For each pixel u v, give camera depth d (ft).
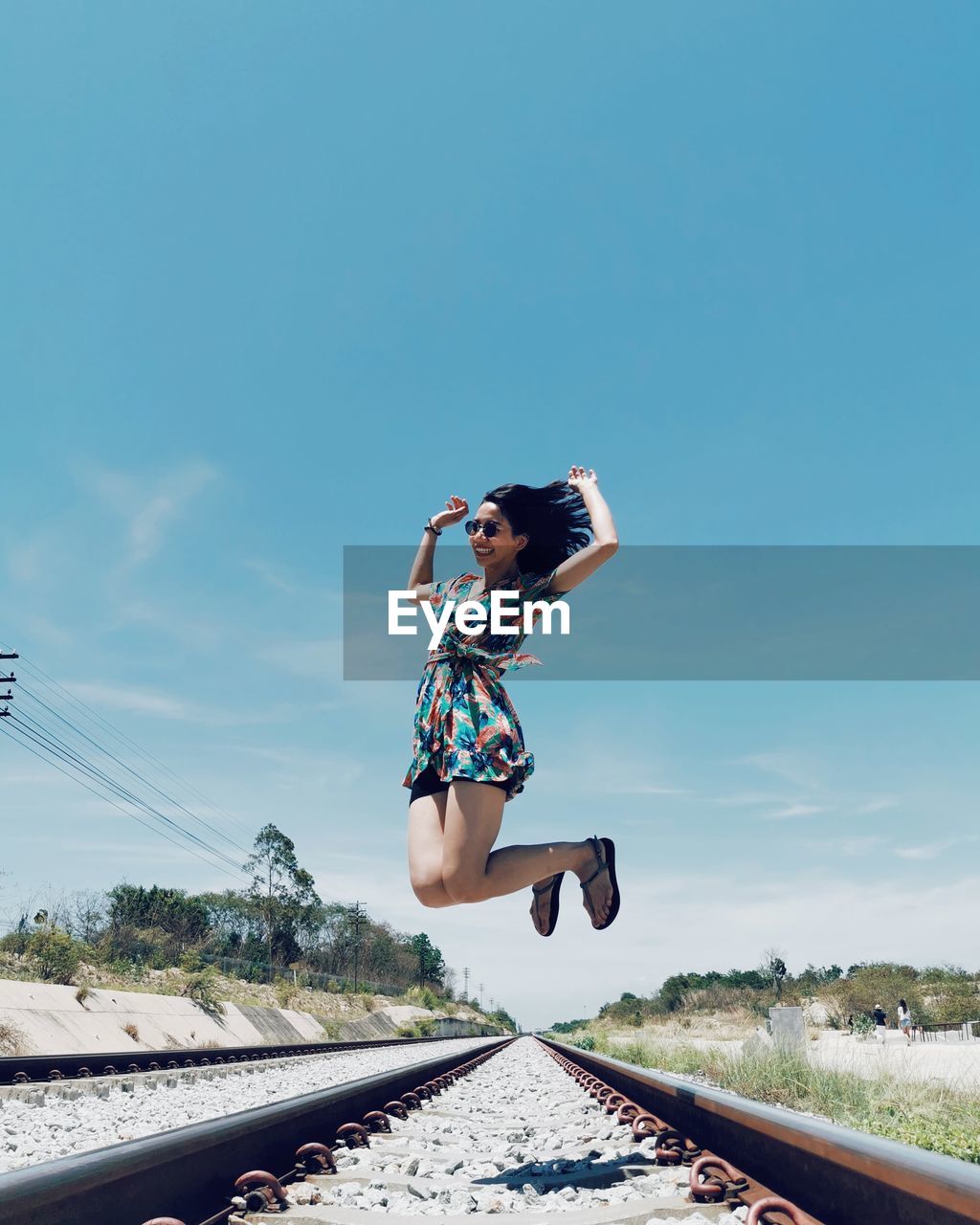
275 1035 99.81
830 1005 100.78
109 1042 59.47
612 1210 7.63
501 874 9.05
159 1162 6.53
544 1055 54.34
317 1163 10.07
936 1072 24.70
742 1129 8.94
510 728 9.20
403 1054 53.67
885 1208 5.53
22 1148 12.98
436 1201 8.70
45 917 78.18
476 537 9.67
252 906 172.14
